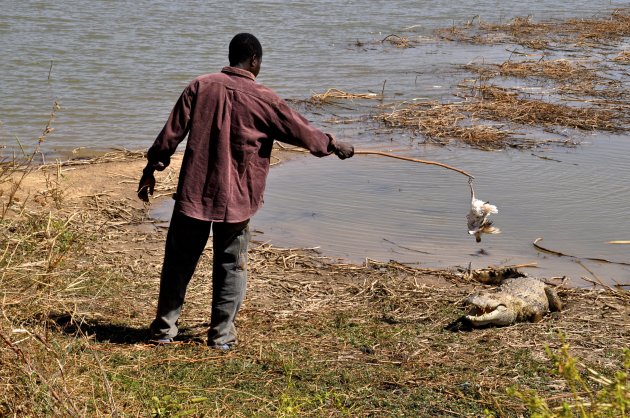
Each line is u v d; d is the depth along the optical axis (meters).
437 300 8.73
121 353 6.86
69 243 8.75
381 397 6.44
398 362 7.12
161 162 6.82
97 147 14.01
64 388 5.71
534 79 21.09
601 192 12.71
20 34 22.42
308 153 14.52
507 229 11.15
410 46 24.91
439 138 15.62
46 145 13.90
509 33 27.88
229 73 6.78
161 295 7.10
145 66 19.72
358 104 18.06
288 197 12.17
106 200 11.59
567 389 6.62
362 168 13.70
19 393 5.59
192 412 5.89
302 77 20.20
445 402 6.40
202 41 22.88
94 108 16.23
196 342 7.30
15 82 17.75
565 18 31.53
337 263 9.84
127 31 23.62
